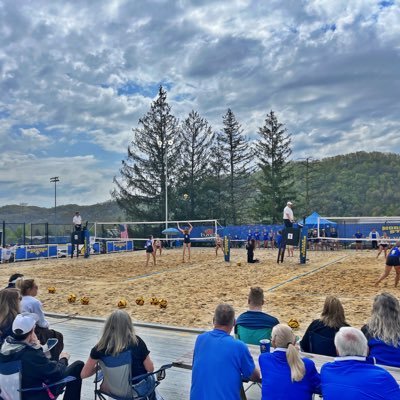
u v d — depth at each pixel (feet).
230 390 9.30
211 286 37.14
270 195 155.74
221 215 152.25
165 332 21.38
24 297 14.75
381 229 94.22
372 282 37.24
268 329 13.29
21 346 9.87
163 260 65.92
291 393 8.81
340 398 7.96
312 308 26.35
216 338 9.95
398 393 8.01
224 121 158.30
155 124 149.79
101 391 10.32
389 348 10.93
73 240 75.25
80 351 18.31
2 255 68.74
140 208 150.20
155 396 10.98
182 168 151.64
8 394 9.64
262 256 69.97
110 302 29.96
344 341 8.60
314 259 63.21
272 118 157.89
